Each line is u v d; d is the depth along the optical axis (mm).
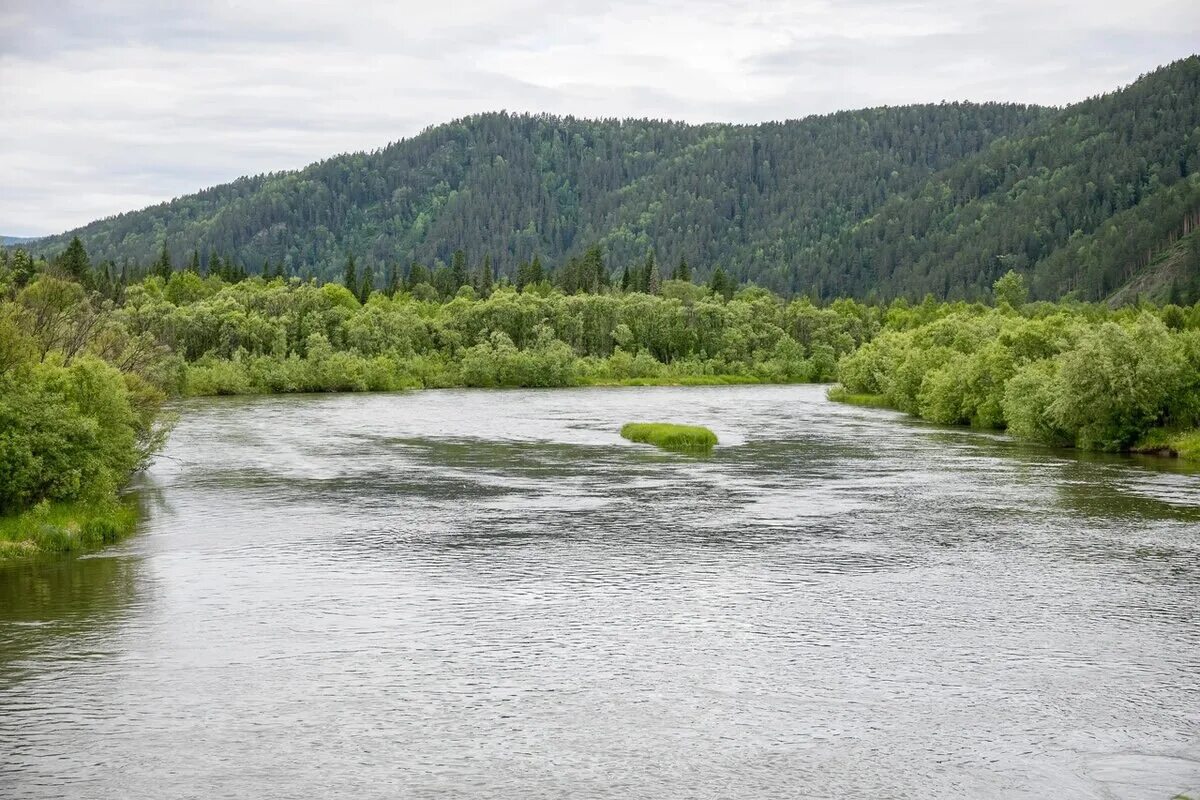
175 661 30000
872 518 51500
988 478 64625
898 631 33031
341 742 24719
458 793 22234
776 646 31578
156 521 50312
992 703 27156
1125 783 22766
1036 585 38531
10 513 46562
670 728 25594
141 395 62781
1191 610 35281
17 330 53812
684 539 46500
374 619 34156
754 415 113312
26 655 30391
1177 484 61906
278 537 46719
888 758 23953
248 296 170500
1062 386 79188
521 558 42781
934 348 119875
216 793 22172
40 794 22047
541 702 27172
